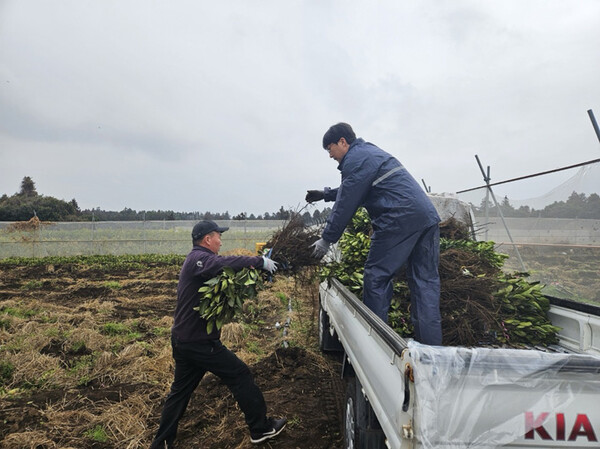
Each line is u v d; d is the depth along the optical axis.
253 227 21.59
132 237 23.42
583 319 3.02
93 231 23.02
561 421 1.57
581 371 1.56
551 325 3.35
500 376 1.58
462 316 3.31
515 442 1.58
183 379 3.23
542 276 5.09
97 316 7.66
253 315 7.65
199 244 3.36
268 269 3.24
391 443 1.80
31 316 7.62
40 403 4.12
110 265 16.88
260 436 3.25
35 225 22.08
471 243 4.51
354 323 2.92
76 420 3.76
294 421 3.64
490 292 3.50
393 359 1.88
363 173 3.12
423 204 3.09
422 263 3.15
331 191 4.25
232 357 3.17
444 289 3.51
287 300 8.65
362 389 2.52
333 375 4.66
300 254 3.63
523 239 5.48
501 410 1.58
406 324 3.43
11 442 3.39
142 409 3.96
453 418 1.58
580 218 4.39
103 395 4.29
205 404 4.02
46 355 5.36
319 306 5.57
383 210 3.14
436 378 1.58
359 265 4.15
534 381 1.57
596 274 4.49
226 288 2.99
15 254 21.09
